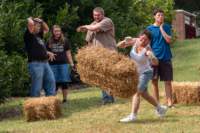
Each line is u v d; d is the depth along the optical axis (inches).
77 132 541.3
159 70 657.6
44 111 622.2
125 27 1053.2
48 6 981.8
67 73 769.6
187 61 1240.2
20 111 709.9
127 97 567.5
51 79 722.2
